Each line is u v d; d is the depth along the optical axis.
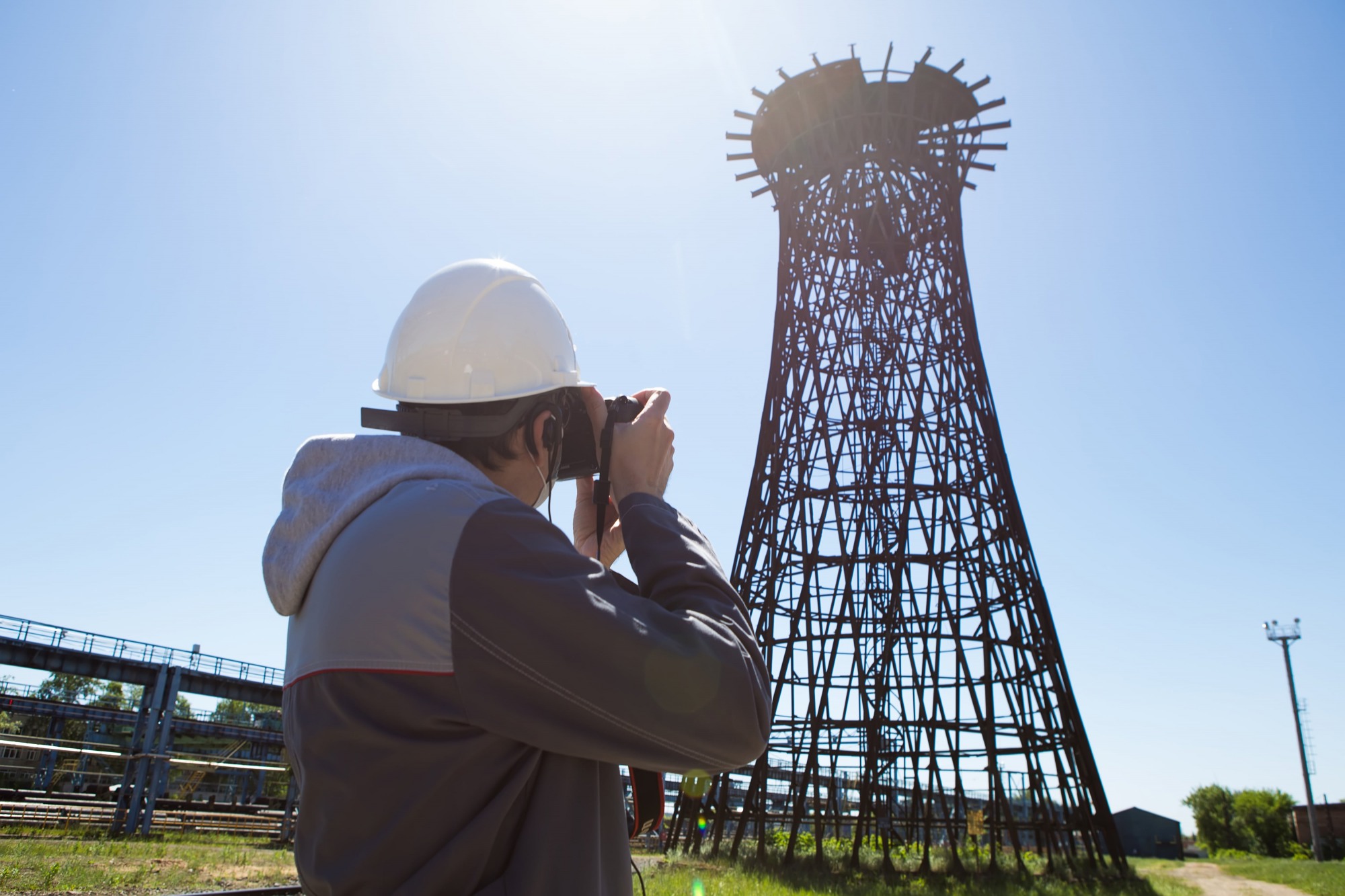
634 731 1.14
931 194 23.31
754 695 1.25
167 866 15.22
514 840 1.14
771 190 25.58
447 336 1.54
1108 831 20.73
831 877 17.61
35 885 12.30
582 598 1.14
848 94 23.58
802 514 21.47
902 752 19.92
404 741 1.11
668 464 1.64
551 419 1.56
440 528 1.18
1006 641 20.19
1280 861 47.41
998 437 21.86
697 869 17.28
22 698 30.81
